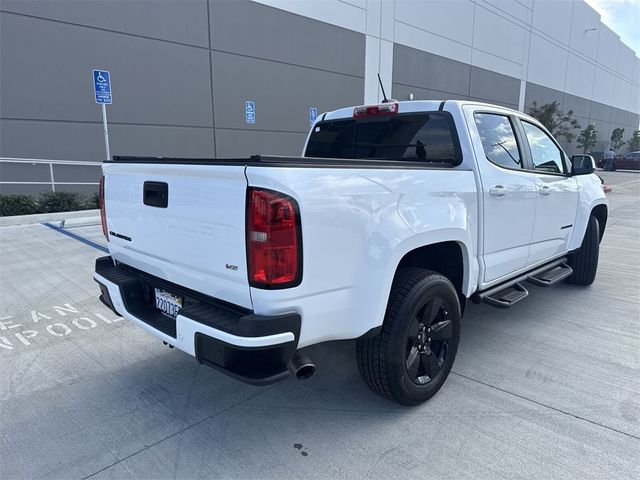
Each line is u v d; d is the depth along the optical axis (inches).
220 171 83.7
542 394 118.0
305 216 81.2
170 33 469.4
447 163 126.0
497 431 102.3
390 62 705.6
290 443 98.6
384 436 100.9
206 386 122.5
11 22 381.7
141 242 110.4
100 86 369.7
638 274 240.2
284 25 562.6
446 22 796.6
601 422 105.5
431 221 105.9
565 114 1353.3
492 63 941.2
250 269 81.0
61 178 431.8
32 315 171.8
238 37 521.3
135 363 135.1
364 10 650.2
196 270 94.8
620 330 161.5
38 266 237.6
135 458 93.5
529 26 1051.9
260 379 81.7
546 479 87.1
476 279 128.3
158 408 112.0
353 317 93.0
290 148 597.3
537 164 161.9
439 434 101.3
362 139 157.9
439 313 115.6
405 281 105.6
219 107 519.2
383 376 103.3
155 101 470.6
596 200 200.1
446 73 819.4
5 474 88.5
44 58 401.7
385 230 95.2
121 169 113.7
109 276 119.3
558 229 173.9
